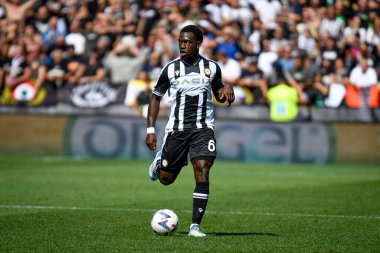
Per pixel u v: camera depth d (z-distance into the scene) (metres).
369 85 60.38
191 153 23.56
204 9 69.12
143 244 21.59
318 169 54.03
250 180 45.50
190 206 32.53
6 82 63.78
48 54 68.25
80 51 67.44
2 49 67.50
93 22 69.69
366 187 41.34
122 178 45.66
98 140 61.06
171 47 65.25
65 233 24.12
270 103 60.06
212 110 24.06
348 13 68.00
